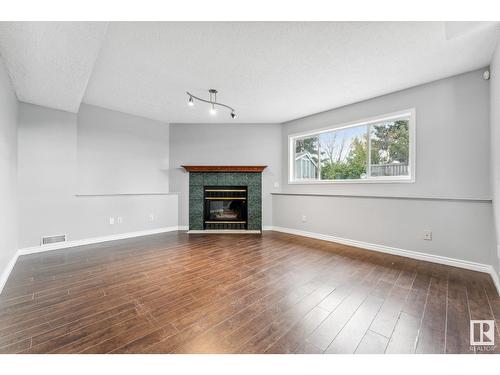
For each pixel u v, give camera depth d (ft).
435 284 7.32
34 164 10.68
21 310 5.75
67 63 7.32
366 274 8.14
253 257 10.08
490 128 8.13
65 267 8.82
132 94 11.18
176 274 8.13
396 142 10.98
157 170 15.60
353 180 12.20
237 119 15.30
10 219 8.76
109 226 13.25
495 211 7.34
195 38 6.80
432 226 9.50
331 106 12.70
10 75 8.09
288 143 15.67
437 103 9.44
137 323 5.23
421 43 7.03
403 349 4.43
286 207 15.57
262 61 8.09
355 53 7.58
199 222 16.12
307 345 4.54
